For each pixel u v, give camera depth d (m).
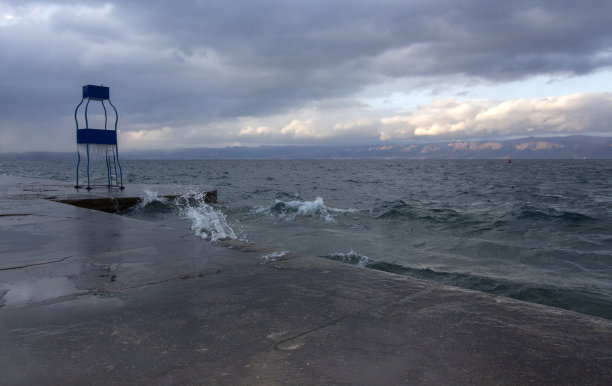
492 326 1.73
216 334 1.64
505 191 20.12
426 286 2.33
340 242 7.02
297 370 1.33
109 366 1.37
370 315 1.86
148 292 2.22
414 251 6.48
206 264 2.85
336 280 2.45
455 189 21.20
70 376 1.30
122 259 3.00
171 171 47.88
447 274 5.15
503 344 1.55
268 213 10.27
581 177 37.59
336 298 2.10
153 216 8.76
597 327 1.73
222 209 10.59
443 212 11.12
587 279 5.01
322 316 1.84
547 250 6.64
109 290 2.26
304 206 11.55
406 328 1.70
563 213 10.80
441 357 1.44
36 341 1.58
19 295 2.17
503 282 4.82
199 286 2.32
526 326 1.74
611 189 22.36
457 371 1.33
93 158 10.43
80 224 4.68
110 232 4.14
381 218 10.00
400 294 2.18
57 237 3.87
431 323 1.76
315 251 6.27
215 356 1.44
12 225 4.58
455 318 1.82
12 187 10.45
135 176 33.31
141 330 1.68
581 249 6.75
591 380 1.28
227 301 2.06
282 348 1.51
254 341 1.57
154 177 32.06
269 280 2.44
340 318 1.82
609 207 13.15
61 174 33.53
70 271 2.66
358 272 2.64
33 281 2.43
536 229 8.69
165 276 2.54
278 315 1.86
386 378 1.28
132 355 1.45
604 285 4.77
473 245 7.00
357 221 9.52
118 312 1.91
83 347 1.52
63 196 8.48
